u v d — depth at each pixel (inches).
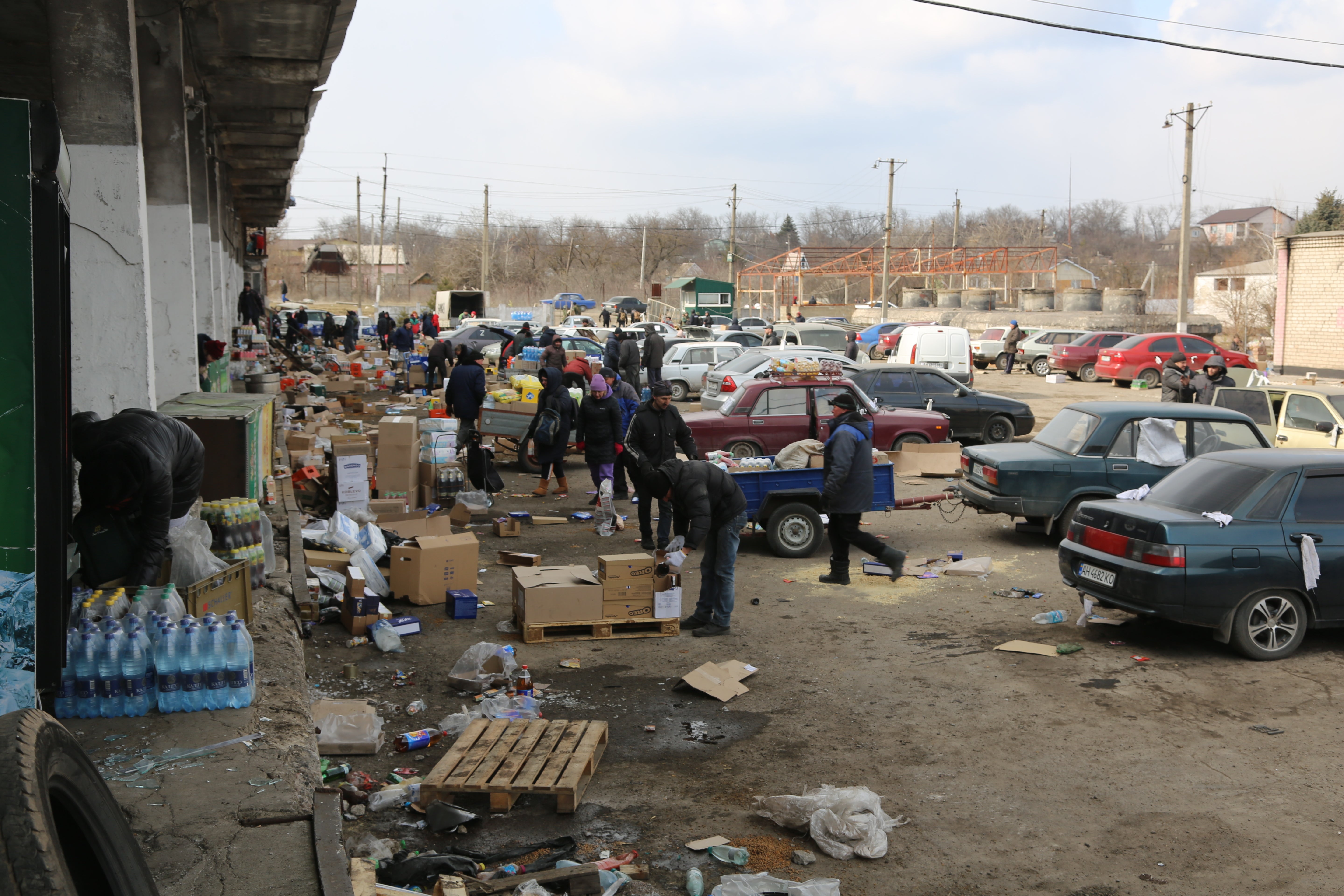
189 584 230.5
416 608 352.5
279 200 1414.9
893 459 621.3
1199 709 257.8
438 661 296.8
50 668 151.6
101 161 309.7
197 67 593.9
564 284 3700.8
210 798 161.6
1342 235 1132.5
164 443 218.8
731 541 323.9
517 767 206.5
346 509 425.4
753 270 2669.8
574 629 326.3
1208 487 318.7
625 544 447.8
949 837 191.6
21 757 94.0
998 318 1994.3
